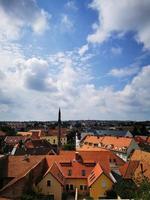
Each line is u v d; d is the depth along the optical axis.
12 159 60.75
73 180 61.94
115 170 67.56
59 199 55.56
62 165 64.38
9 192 50.09
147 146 124.69
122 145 114.25
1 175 56.50
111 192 56.78
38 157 64.19
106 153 71.19
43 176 56.28
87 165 65.56
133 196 36.72
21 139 147.50
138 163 63.38
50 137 176.88
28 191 52.97
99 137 134.75
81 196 59.41
